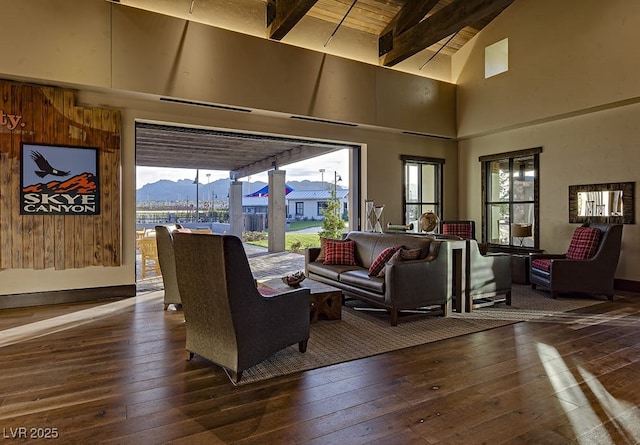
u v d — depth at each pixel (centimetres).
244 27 566
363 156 707
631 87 512
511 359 297
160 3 514
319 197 2281
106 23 467
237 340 253
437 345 330
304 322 310
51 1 441
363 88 652
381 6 625
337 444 190
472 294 441
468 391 245
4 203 444
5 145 443
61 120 467
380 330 371
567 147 616
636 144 535
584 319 408
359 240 535
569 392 243
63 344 329
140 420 211
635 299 499
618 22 525
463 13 505
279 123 612
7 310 442
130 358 298
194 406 226
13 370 276
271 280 610
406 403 230
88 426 205
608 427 204
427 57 745
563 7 588
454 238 455
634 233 536
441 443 190
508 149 708
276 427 204
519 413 218
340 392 244
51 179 464
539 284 545
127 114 507
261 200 2050
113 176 496
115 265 499
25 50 430
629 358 298
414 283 396
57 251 470
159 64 494
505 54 691
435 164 787
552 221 636
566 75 584
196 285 268
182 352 311
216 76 529
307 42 622
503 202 728
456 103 764
